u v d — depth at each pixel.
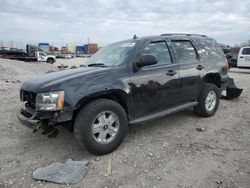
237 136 4.59
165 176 3.26
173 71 4.76
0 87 10.61
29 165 3.60
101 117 3.79
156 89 4.47
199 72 5.32
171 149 4.05
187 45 5.34
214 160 3.66
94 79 3.79
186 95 5.11
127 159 3.72
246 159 3.68
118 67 4.10
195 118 5.65
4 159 3.78
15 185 3.12
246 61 17.30
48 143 4.33
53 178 3.18
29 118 3.71
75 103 3.53
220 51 6.18
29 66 20.17
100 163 3.61
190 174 3.30
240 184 3.05
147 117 4.40
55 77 3.88
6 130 4.98
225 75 6.08
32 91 3.71
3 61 18.69
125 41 4.93
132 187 3.04
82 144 3.67
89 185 3.09
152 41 4.64
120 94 4.02
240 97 8.01
